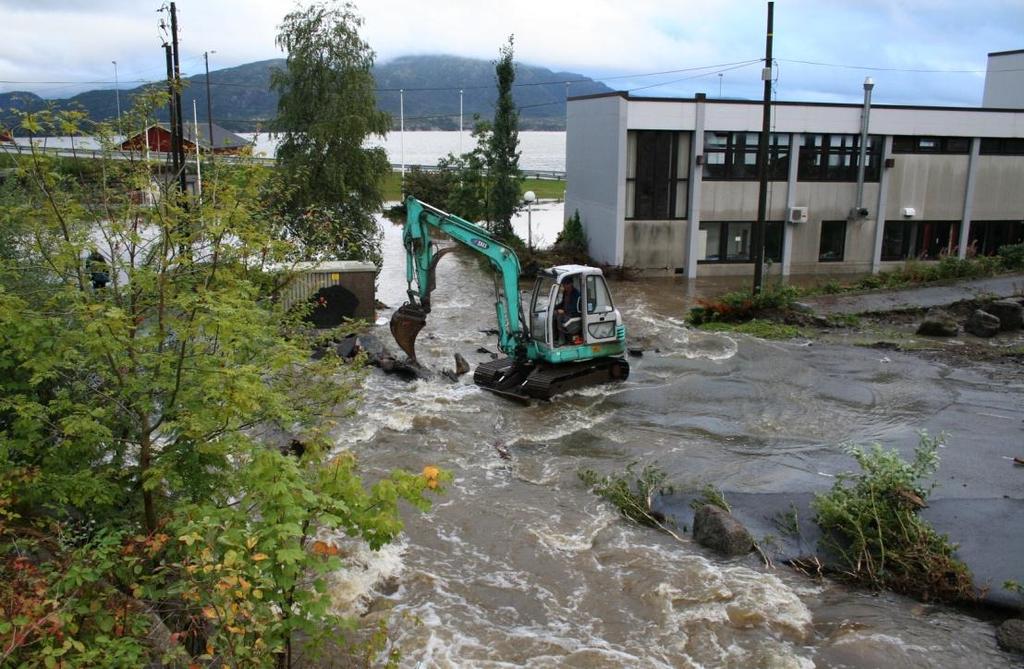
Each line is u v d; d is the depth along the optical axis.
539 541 10.25
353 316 21.75
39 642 5.02
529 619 8.66
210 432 6.34
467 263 34.62
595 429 14.56
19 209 6.48
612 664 7.82
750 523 10.69
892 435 13.97
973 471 12.14
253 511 6.47
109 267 6.45
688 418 15.12
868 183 31.30
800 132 30.12
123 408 6.33
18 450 6.20
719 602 8.95
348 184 27.81
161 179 7.04
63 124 6.40
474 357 19.58
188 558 5.25
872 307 23.89
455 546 10.11
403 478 5.71
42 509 6.96
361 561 9.48
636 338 21.34
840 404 15.84
